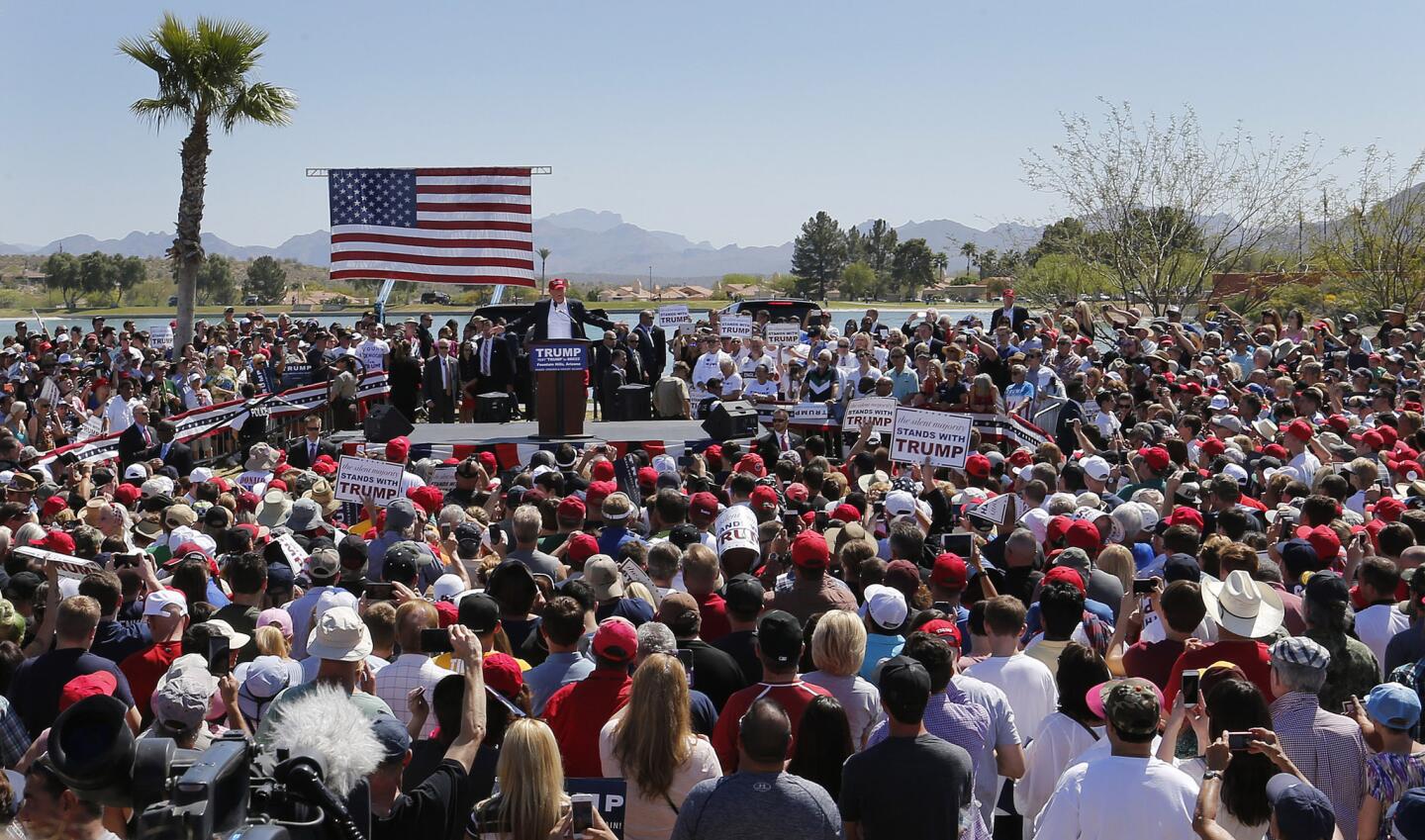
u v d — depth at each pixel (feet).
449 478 57.16
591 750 17.75
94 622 19.92
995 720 17.71
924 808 15.08
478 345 80.18
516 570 23.21
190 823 9.37
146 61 95.04
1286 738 16.96
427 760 16.46
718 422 64.44
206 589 25.30
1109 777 15.11
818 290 529.86
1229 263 119.96
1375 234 115.34
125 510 34.55
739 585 21.86
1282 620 21.38
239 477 47.26
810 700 17.94
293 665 20.17
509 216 87.45
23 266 620.90
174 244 100.01
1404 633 21.66
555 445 63.46
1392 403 51.52
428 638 19.06
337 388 74.38
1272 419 52.21
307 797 11.21
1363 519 32.53
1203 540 29.78
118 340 100.68
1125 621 22.09
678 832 14.29
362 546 27.17
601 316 82.07
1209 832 14.26
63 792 12.45
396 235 87.76
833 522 30.99
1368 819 16.37
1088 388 59.62
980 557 25.44
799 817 14.01
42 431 67.21
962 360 69.00
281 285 440.45
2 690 21.27
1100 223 120.37
